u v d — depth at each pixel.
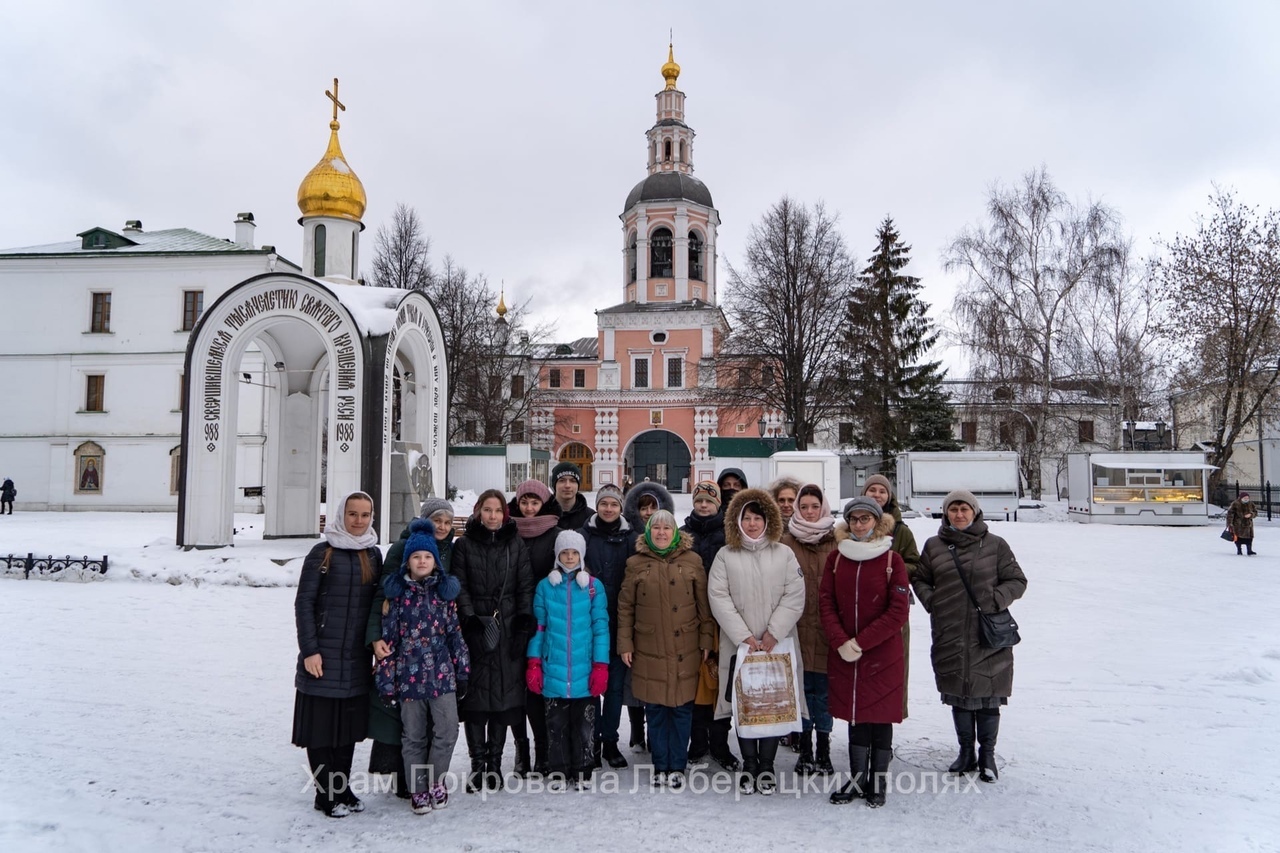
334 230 18.62
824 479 22.08
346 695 5.02
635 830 4.78
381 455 15.82
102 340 39.19
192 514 15.84
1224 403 31.88
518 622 5.54
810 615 6.04
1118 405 33.69
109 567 14.42
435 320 18.50
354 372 15.88
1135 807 5.10
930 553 5.89
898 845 4.57
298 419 19.36
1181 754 6.05
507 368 50.34
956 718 5.70
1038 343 33.41
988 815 4.99
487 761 5.52
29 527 26.45
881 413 37.28
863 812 5.06
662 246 59.00
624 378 58.47
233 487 16.42
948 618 5.71
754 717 5.34
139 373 39.00
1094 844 4.59
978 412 34.62
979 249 34.62
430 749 5.27
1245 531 18.14
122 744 6.19
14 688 7.66
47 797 5.16
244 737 6.38
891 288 39.97
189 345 16.12
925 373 39.50
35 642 9.62
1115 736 6.47
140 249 39.28
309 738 4.97
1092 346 33.50
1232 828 4.78
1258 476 39.28
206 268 39.00
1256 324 30.27
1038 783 5.50
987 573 5.68
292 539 18.88
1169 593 13.45
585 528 6.34
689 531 6.57
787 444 37.62
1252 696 7.58
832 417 38.84
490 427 45.94
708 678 5.75
